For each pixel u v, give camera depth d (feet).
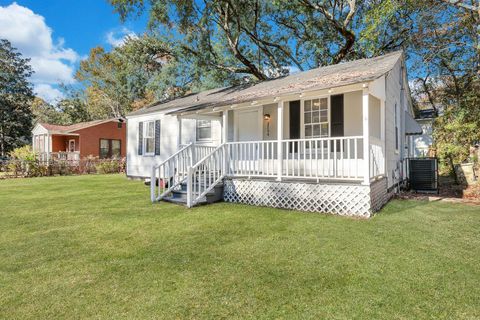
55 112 140.77
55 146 92.84
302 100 32.19
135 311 9.17
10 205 27.32
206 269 12.33
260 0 58.85
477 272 11.64
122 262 13.21
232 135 38.01
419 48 51.65
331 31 64.13
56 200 30.07
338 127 30.12
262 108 35.22
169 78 67.62
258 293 10.21
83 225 19.86
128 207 26.05
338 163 29.25
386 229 17.79
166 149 46.52
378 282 10.89
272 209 24.80
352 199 21.91
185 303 9.61
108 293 10.36
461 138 36.27
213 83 73.20
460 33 45.03
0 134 109.60
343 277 11.37
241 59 60.75
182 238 16.72
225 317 8.80
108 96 132.98
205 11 51.57
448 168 41.91
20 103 114.83
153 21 51.85
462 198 29.55
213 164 28.50
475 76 44.65
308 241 15.76
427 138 66.59
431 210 23.29
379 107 30.76
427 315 8.75
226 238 16.58
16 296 10.19
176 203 27.73
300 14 62.23
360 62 35.50
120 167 76.23
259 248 14.82
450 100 57.67
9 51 116.88
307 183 24.12
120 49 74.64
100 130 88.79
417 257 13.25
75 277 11.69
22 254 14.32
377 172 25.31
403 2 41.57
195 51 61.67
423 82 64.13
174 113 34.17
